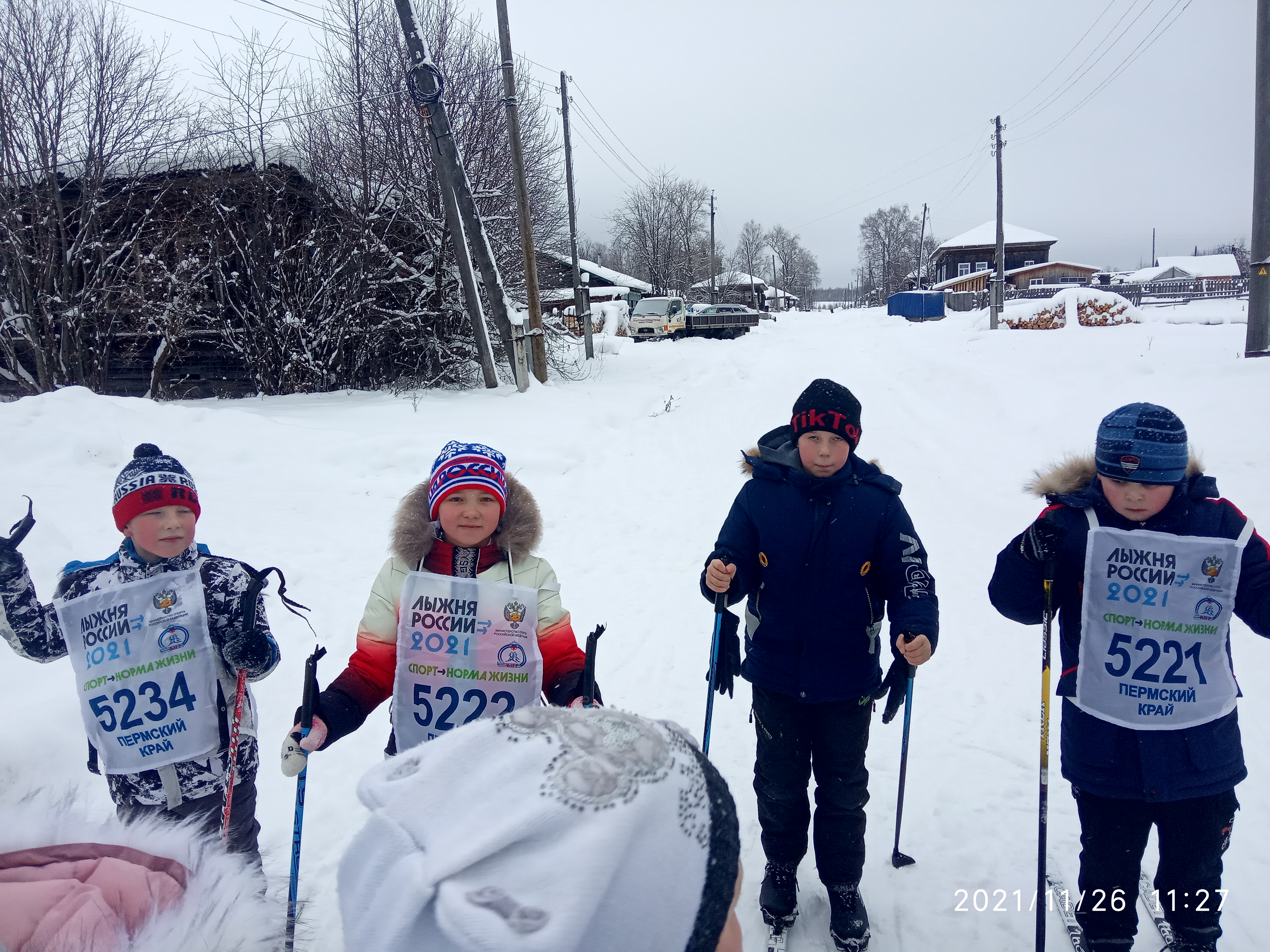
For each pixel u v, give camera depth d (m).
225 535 6.30
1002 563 2.52
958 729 3.92
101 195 11.94
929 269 77.19
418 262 14.48
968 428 10.73
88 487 6.93
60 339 11.81
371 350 14.13
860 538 2.54
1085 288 21.61
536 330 14.82
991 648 4.75
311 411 11.24
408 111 14.28
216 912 1.07
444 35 15.71
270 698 4.16
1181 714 2.22
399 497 7.67
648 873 0.79
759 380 17.92
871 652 2.61
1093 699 2.29
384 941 0.77
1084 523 2.35
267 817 3.27
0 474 7.02
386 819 0.84
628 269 61.88
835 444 2.52
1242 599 2.23
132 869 1.06
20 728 3.22
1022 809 3.30
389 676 2.22
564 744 0.87
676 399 15.14
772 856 2.72
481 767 0.87
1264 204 9.66
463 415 11.31
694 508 7.88
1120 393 9.55
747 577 2.68
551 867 0.75
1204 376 9.28
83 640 2.27
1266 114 9.57
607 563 6.41
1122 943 2.35
